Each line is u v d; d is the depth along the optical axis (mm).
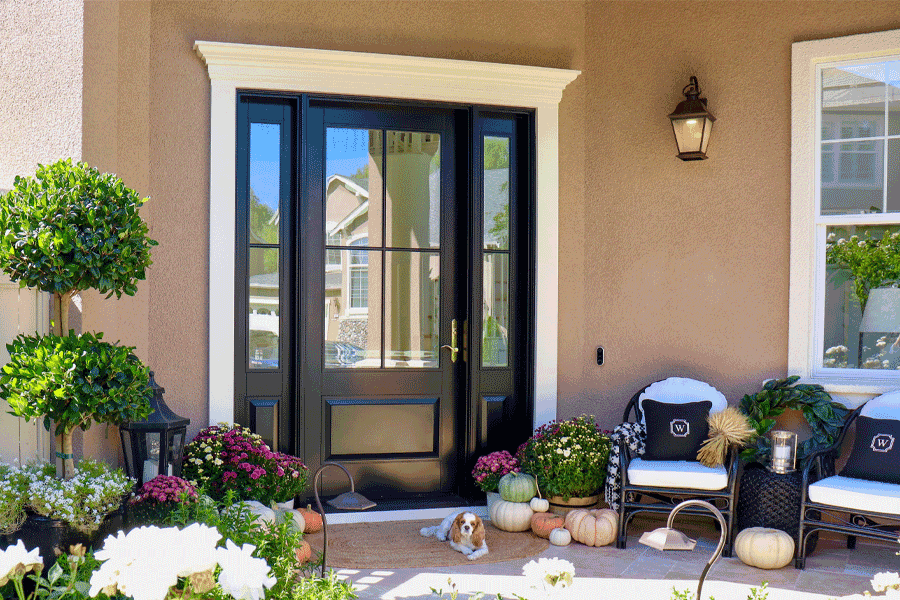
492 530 4719
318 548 4305
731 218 5086
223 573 1733
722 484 4273
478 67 5090
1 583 1757
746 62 5055
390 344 5176
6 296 3781
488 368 5301
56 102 3951
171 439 3842
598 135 5359
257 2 4848
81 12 3949
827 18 4855
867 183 4844
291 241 4969
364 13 5035
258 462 4367
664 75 5234
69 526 3174
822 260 4938
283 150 4965
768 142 5000
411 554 4223
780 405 4762
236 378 4848
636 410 5043
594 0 5367
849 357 4895
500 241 5344
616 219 5336
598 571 3965
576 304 5355
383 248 5156
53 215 3227
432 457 5246
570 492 4715
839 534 4699
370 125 5125
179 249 4695
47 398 3051
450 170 5273
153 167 4645
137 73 4520
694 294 5168
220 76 4730
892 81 4773
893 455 4113
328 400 5043
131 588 1577
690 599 2412
